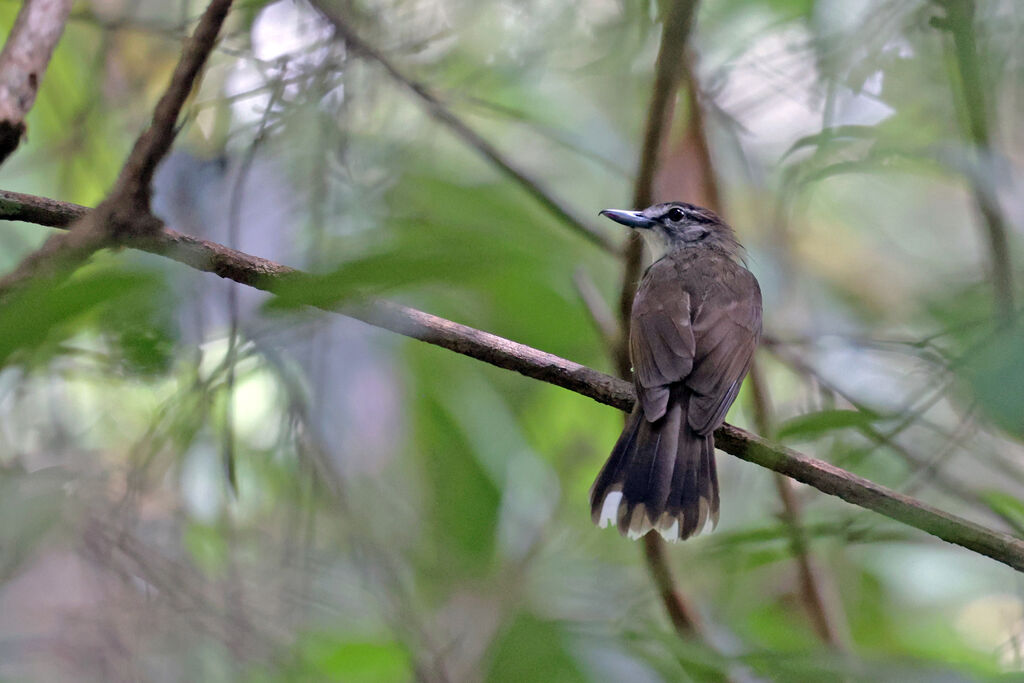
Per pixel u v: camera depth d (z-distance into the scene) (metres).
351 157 9.45
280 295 5.36
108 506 8.40
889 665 7.12
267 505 9.61
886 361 10.55
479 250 5.59
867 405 9.51
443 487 10.59
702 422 8.45
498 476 10.70
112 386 8.30
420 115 10.49
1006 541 7.06
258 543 9.38
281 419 8.86
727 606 10.61
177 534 9.27
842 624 10.46
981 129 8.67
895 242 13.34
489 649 9.34
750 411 11.80
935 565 11.48
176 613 8.77
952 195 13.45
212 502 9.51
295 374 8.64
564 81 11.29
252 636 8.88
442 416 10.73
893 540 8.48
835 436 9.75
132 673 8.77
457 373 10.92
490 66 10.70
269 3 9.16
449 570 10.19
